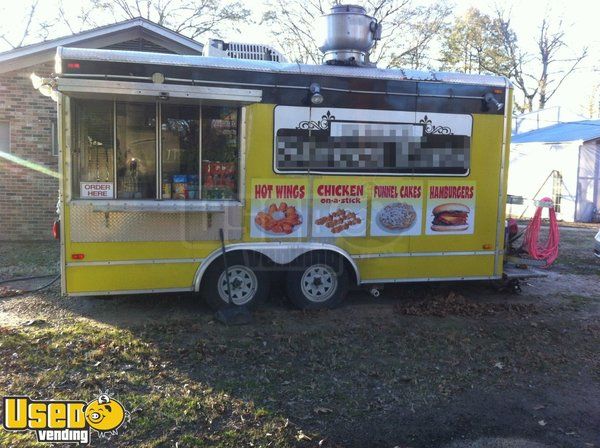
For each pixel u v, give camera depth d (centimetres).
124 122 534
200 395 398
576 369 475
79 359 452
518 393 422
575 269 929
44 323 549
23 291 668
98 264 529
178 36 1128
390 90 591
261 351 485
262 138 559
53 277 749
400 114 596
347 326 559
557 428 370
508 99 629
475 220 631
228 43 600
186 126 548
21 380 411
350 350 496
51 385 406
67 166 514
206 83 536
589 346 535
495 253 643
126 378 422
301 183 574
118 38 1105
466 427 367
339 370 453
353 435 352
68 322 553
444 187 617
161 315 579
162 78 516
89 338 500
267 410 379
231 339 512
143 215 538
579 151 1842
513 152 2183
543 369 471
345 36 604
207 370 443
